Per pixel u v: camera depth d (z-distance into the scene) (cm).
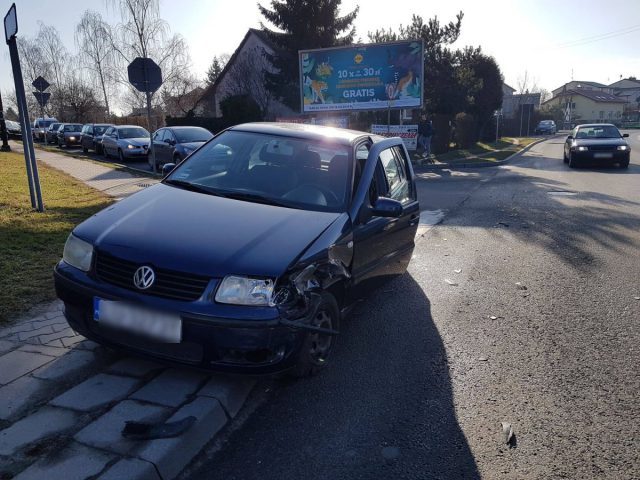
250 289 332
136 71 1434
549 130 5878
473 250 804
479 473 301
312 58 2320
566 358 445
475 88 3098
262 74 3547
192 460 307
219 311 325
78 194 1105
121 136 2281
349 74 2281
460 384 400
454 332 498
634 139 4450
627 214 1084
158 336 330
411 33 2847
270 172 479
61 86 4291
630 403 376
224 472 297
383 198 468
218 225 381
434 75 2853
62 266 377
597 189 1462
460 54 3081
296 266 352
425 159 2280
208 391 351
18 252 612
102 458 283
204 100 4341
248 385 378
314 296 366
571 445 328
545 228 956
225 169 490
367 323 517
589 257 760
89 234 378
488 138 4125
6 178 1308
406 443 327
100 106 4266
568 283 644
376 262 501
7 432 302
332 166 481
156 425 308
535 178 1748
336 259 399
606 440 333
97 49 3400
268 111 3662
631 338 486
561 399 381
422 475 298
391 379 405
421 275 677
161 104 4094
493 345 470
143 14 2822
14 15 758
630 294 604
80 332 370
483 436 336
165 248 350
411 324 516
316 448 320
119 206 424
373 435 334
